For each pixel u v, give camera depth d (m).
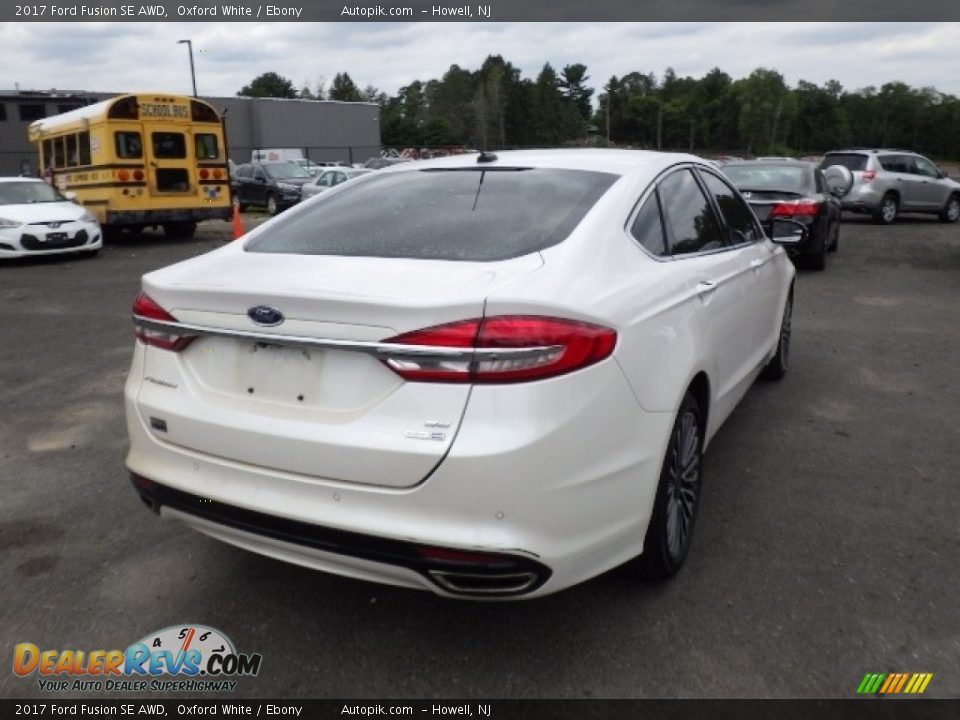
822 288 10.74
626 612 3.19
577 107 143.12
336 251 3.18
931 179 20.14
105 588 3.41
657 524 3.15
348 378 2.67
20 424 5.48
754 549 3.67
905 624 3.10
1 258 14.15
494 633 3.08
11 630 3.13
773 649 2.96
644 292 3.10
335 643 3.04
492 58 112.12
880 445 4.96
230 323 2.82
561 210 3.24
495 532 2.53
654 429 2.97
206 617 3.21
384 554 2.60
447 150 63.91
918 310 9.23
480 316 2.53
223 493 2.83
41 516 4.08
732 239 4.53
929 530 3.86
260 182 26.53
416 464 2.54
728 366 4.16
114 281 11.97
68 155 17.83
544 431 2.54
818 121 122.06
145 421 3.06
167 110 16.61
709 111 122.75
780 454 4.81
